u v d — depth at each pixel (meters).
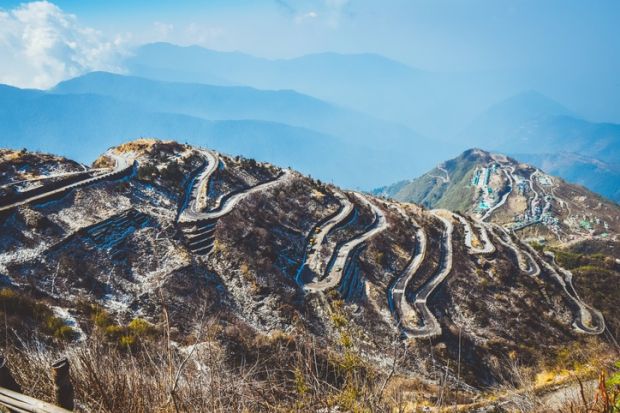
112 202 67.81
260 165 103.12
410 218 105.50
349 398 6.80
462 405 21.03
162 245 62.81
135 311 47.34
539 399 9.81
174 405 6.40
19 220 57.34
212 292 57.12
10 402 5.67
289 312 57.09
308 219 88.25
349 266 76.56
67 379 6.00
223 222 72.12
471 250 99.19
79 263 53.28
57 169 73.44
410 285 77.50
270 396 7.41
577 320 84.38
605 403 5.32
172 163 86.25
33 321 29.52
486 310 77.06
